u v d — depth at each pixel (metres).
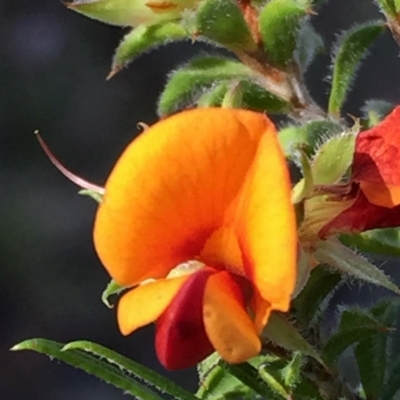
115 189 0.11
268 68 0.12
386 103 0.13
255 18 0.12
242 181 0.11
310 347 0.11
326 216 0.11
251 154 0.11
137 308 0.11
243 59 0.12
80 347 0.12
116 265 0.11
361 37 0.13
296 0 0.12
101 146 0.37
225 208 0.11
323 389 0.12
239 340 0.11
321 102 0.30
